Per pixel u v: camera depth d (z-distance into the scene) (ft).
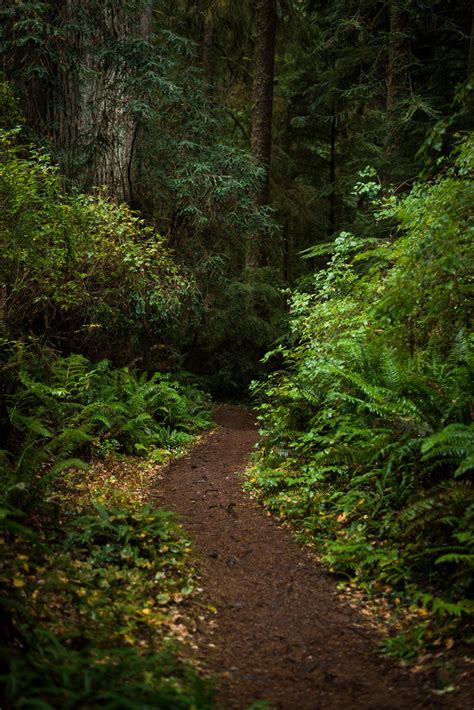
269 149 58.65
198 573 16.34
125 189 41.73
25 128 37.93
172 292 37.24
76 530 17.17
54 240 28.32
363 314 25.52
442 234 15.69
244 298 52.34
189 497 23.80
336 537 18.66
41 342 31.42
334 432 24.30
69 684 9.52
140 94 40.22
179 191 41.91
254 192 49.49
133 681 10.46
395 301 16.71
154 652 11.93
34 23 36.14
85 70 38.06
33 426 20.01
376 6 49.47
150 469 28.45
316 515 20.21
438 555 15.49
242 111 68.90
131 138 41.47
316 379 26.84
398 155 41.55
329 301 28.96
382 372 21.95
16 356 24.81
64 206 28.89
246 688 11.34
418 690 11.07
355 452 20.61
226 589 15.74
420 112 43.09
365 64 52.13
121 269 33.73
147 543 17.06
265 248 59.36
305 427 26.73
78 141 40.93
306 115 70.90
